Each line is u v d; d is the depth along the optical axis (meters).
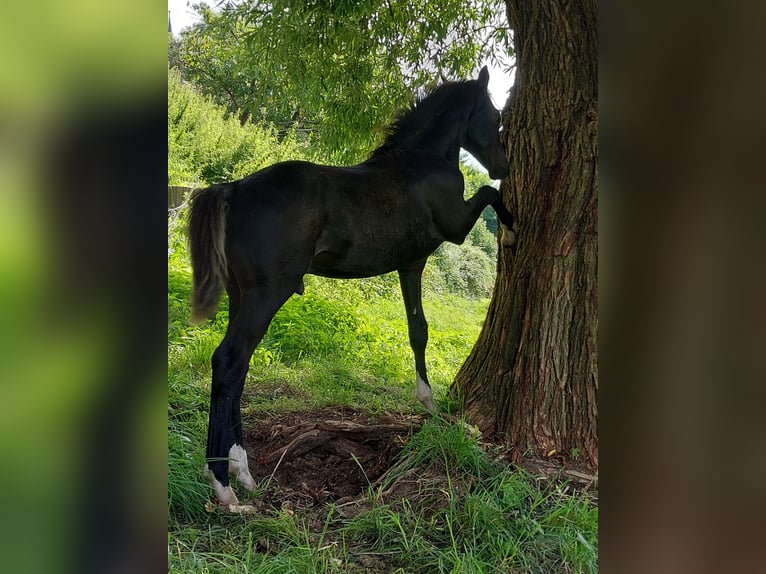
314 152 6.08
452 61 5.54
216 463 2.42
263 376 4.14
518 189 3.20
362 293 7.90
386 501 2.51
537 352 2.96
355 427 3.11
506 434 2.97
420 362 3.39
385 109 5.22
